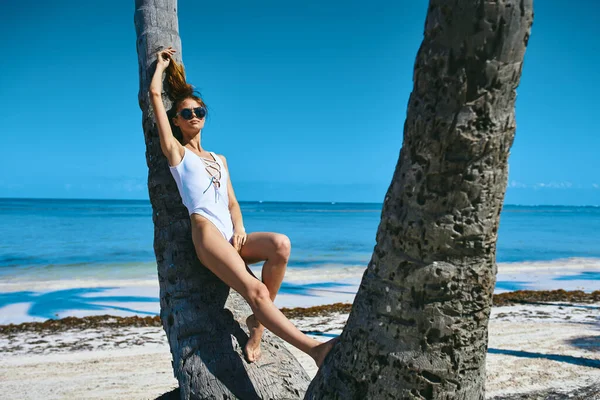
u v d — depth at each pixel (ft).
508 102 6.64
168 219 11.38
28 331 32.91
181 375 10.26
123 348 28.78
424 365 7.14
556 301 42.60
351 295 46.26
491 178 6.77
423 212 6.97
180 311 10.75
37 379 23.32
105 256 71.72
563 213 335.88
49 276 55.06
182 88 11.93
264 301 9.60
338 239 102.89
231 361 10.33
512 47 6.36
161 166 11.59
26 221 155.02
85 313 38.73
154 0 11.91
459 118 6.58
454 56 6.49
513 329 32.14
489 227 6.94
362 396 7.48
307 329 32.58
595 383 21.74
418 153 6.97
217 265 10.19
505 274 59.41
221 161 12.25
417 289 7.09
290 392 10.41
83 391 21.71
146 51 11.75
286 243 10.66
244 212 274.77
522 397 20.08
